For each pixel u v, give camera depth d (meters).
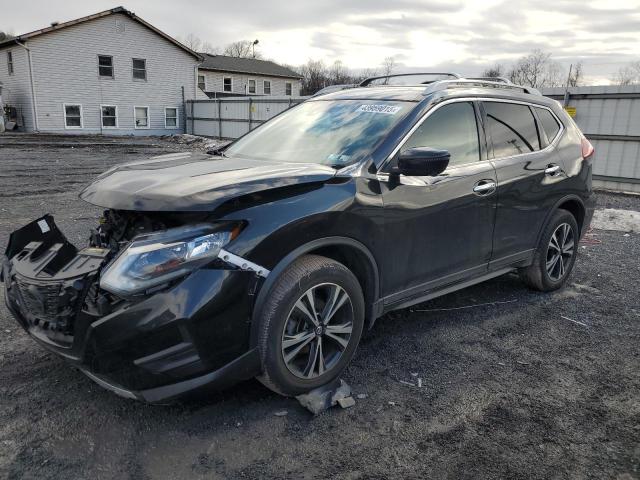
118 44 31.83
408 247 3.50
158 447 2.66
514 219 4.33
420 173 3.15
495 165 4.11
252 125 28.83
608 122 12.09
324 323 3.06
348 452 2.67
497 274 4.43
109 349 2.51
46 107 30.12
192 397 2.70
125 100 32.81
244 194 2.73
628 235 7.83
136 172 3.21
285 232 2.81
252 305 2.75
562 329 4.26
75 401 3.03
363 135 3.58
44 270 2.98
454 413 3.04
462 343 3.96
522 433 2.86
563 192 4.81
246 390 3.21
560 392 3.30
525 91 4.81
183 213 2.71
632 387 3.38
